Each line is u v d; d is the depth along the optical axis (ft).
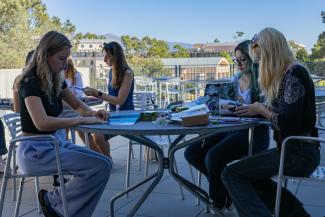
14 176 9.18
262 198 9.96
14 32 64.03
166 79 36.06
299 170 8.57
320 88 22.76
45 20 67.92
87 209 9.41
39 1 67.62
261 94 10.00
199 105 9.91
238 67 11.08
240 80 10.99
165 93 37.29
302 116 8.49
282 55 8.68
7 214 11.76
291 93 8.42
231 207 11.61
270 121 8.93
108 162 9.48
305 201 12.34
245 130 11.01
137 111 11.35
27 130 9.46
